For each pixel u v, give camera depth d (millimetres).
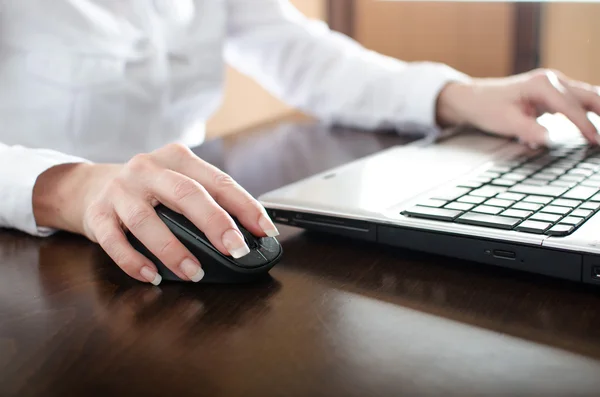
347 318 429
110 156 977
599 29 1354
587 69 1384
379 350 386
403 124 962
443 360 373
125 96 967
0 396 356
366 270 505
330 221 553
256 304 454
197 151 897
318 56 1087
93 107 942
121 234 508
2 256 562
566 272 451
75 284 500
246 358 384
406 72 984
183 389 356
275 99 1939
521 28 1427
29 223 603
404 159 706
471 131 857
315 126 1036
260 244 499
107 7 954
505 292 457
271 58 1123
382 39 1610
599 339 389
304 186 616
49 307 462
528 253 463
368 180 625
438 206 531
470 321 418
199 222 482
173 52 1033
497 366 365
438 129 942
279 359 381
